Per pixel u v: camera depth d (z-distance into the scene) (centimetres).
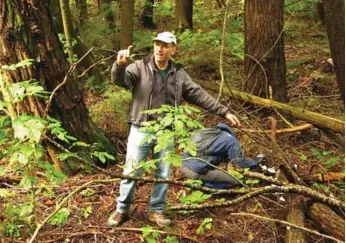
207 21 1183
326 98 761
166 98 405
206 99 421
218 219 446
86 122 554
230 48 923
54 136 514
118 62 379
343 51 579
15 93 373
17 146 336
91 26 1010
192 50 909
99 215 452
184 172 490
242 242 412
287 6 1181
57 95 524
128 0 818
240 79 797
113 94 663
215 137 485
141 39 1036
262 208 448
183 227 433
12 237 403
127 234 422
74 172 523
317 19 1155
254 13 711
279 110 645
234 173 468
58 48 534
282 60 725
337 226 394
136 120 405
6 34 502
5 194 455
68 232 422
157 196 431
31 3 510
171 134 334
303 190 320
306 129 617
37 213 442
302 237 389
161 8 1362
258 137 596
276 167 522
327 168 542
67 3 782
